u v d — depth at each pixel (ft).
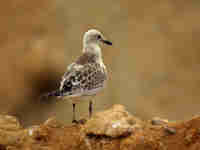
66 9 74.13
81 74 23.63
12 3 73.97
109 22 72.69
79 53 66.49
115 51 66.49
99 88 24.70
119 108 23.81
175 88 61.57
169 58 66.28
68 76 23.48
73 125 22.86
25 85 59.11
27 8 73.82
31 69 60.13
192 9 75.36
